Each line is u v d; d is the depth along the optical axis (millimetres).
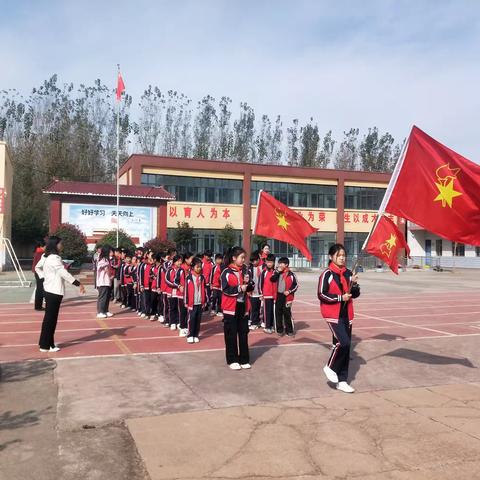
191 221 36594
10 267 27828
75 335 8852
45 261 7426
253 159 67500
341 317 5652
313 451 3930
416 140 5941
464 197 5637
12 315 11352
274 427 4418
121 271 13078
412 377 6211
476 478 3510
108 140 60094
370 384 5867
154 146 61812
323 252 40656
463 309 13641
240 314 6512
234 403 5074
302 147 72312
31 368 6371
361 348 7973
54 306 7367
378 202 42500
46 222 45531
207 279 11992
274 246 39469
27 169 48438
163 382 5805
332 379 5547
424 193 5867
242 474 3537
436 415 4770
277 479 3475
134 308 12719
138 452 3875
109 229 27531
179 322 9039
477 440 4164
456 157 5695
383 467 3666
